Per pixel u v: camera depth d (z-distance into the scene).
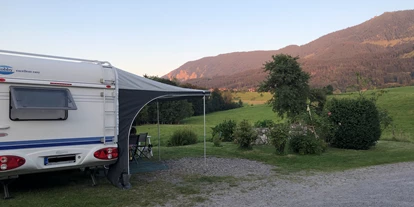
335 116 11.38
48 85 5.20
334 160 9.27
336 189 6.08
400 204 4.95
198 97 8.17
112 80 5.93
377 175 7.36
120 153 6.07
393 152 10.55
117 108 5.96
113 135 5.93
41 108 4.92
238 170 7.99
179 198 5.46
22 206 4.83
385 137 15.80
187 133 15.40
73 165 5.42
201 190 6.01
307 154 10.16
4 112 4.80
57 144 5.25
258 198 5.51
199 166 8.38
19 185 6.04
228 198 5.50
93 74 5.70
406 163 8.88
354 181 6.78
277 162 9.14
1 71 4.79
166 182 6.58
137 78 6.93
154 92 6.48
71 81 5.43
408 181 6.62
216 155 10.18
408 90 51.97
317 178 7.14
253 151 10.84
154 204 5.10
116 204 5.07
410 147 11.83
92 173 6.16
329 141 11.66
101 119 5.78
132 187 6.10
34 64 5.13
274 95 26.31
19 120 4.91
